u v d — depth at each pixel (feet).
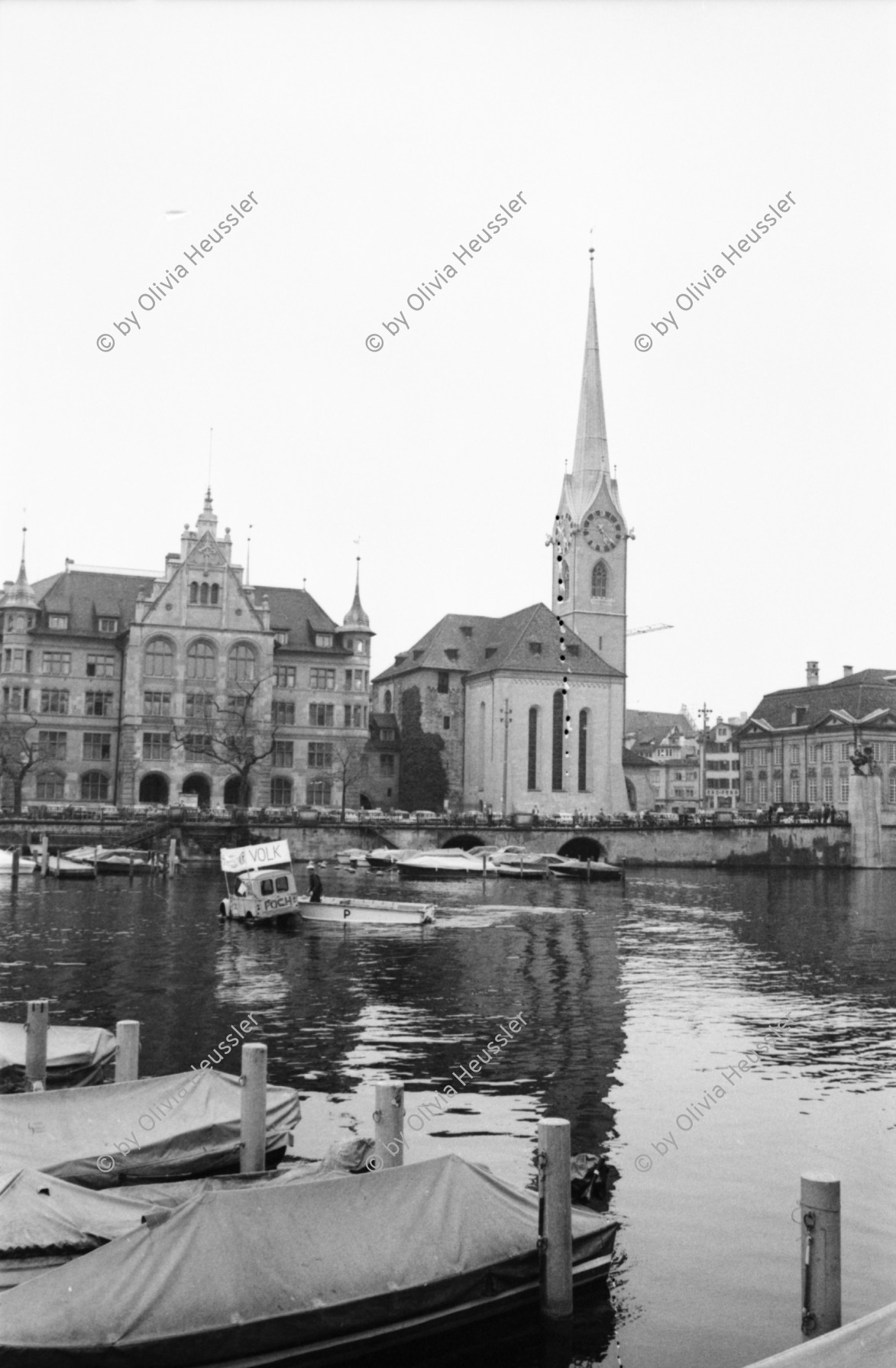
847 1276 61.72
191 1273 48.16
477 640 499.10
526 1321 54.08
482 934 198.90
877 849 440.86
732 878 365.81
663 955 176.04
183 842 342.85
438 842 376.68
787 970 161.27
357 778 435.94
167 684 404.36
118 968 153.28
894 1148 81.97
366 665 441.27
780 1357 41.16
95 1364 45.11
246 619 412.98
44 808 355.97
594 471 527.40
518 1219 55.36
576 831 401.49
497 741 460.14
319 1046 109.40
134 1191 57.72
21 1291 46.03
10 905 229.86
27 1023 81.46
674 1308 57.57
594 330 535.19
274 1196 51.31
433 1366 52.03
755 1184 74.54
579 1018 125.08
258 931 195.52
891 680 581.12
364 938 191.11
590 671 472.03
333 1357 49.73
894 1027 122.31
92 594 423.23
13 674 401.70
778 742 595.06
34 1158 61.87
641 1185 74.08
